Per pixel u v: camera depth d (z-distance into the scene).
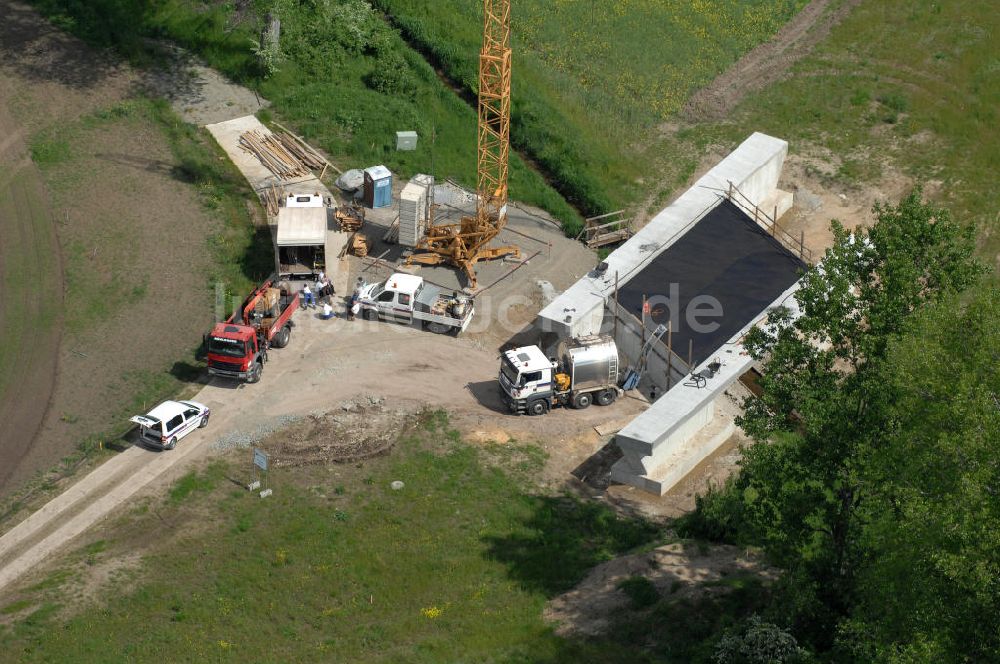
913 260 39.47
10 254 64.88
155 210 68.69
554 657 40.44
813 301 40.47
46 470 51.38
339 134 77.06
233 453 52.72
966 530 31.17
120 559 45.75
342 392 57.25
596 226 71.88
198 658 40.41
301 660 40.84
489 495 51.56
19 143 73.38
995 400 33.22
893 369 35.84
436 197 72.88
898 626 33.41
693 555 47.19
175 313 61.50
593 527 50.50
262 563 46.19
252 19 82.19
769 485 40.38
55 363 57.91
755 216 73.81
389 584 45.56
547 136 80.88
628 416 58.34
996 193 77.81
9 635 40.72
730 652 39.16
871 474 35.84
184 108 77.62
